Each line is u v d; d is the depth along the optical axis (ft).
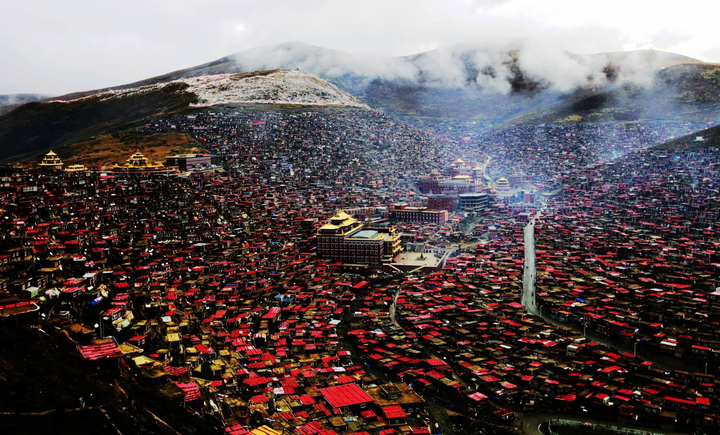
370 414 561.43
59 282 652.07
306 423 529.86
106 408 389.19
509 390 617.21
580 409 592.19
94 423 368.48
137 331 623.36
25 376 381.81
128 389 439.63
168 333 654.12
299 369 654.94
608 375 642.63
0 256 628.69
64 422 355.97
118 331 614.34
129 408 407.44
